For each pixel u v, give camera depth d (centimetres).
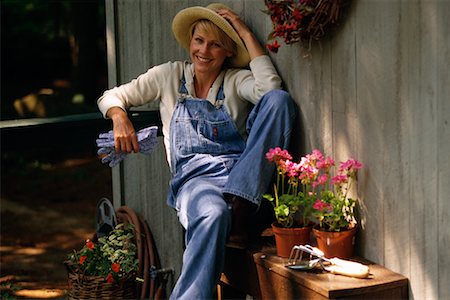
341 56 356
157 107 487
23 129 452
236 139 404
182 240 468
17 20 1329
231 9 431
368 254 352
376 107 338
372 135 342
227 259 395
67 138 463
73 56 1167
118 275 434
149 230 491
